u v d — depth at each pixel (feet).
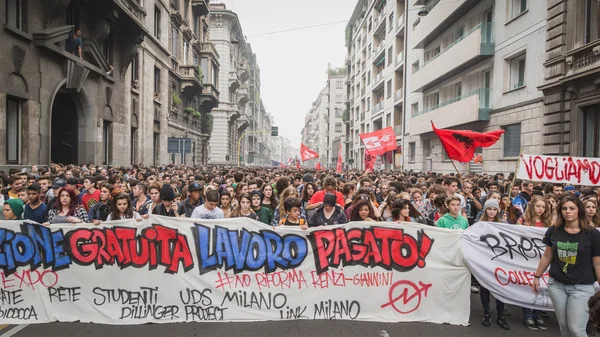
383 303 16.84
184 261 16.72
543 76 48.44
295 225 19.02
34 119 44.96
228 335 14.85
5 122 40.45
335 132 275.59
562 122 44.86
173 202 20.26
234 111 170.30
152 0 81.66
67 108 57.88
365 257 17.01
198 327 15.71
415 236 17.04
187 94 111.34
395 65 117.29
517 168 22.53
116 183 27.48
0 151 39.63
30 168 42.37
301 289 16.87
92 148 57.62
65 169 40.45
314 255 17.03
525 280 16.40
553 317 17.56
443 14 75.00
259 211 22.66
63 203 18.92
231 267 16.83
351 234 17.11
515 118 54.44
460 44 67.31
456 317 16.57
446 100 80.89
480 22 66.39
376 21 144.25
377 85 138.72
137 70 75.51
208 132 136.67
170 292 16.57
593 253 12.12
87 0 53.78
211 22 166.81
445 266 16.92
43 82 46.42
